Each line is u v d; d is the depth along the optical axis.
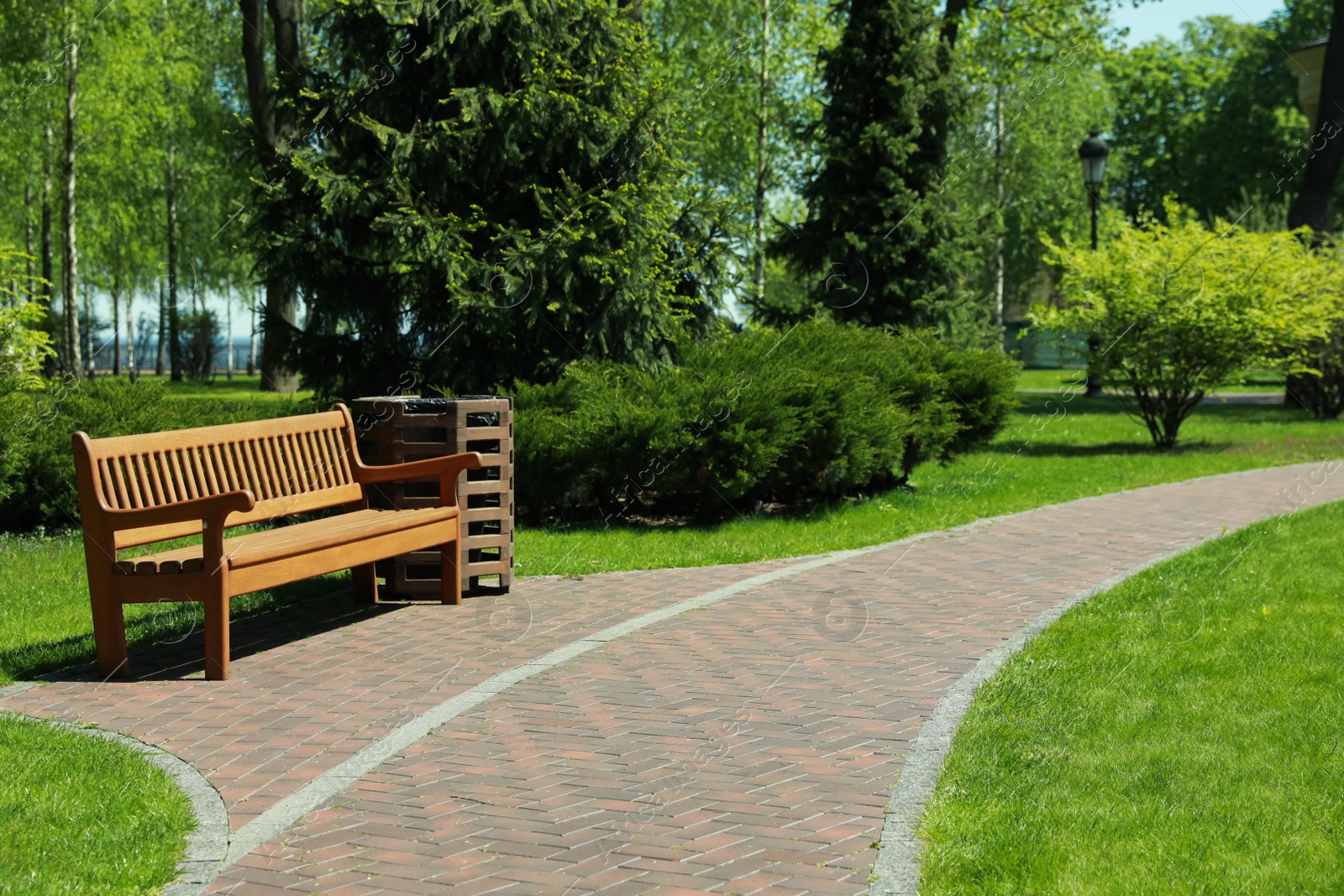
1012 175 41.25
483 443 8.03
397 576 7.62
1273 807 4.09
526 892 3.51
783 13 31.03
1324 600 7.36
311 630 6.88
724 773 4.52
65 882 3.51
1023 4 25.84
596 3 12.43
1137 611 7.14
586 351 12.16
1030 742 4.80
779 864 3.69
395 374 12.67
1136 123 49.56
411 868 3.69
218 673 5.81
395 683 5.78
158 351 42.19
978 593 7.86
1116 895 3.43
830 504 12.16
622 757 4.70
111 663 5.89
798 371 11.21
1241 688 5.54
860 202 18.06
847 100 18.27
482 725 5.13
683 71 31.19
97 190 33.50
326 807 4.20
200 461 6.55
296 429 7.16
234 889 3.55
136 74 30.62
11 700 5.50
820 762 4.63
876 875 3.60
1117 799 4.17
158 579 5.83
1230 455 16.77
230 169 28.55
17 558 8.97
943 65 18.52
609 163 12.51
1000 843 3.78
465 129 12.01
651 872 3.64
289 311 14.21
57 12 24.27
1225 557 8.82
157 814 4.07
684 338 12.21
